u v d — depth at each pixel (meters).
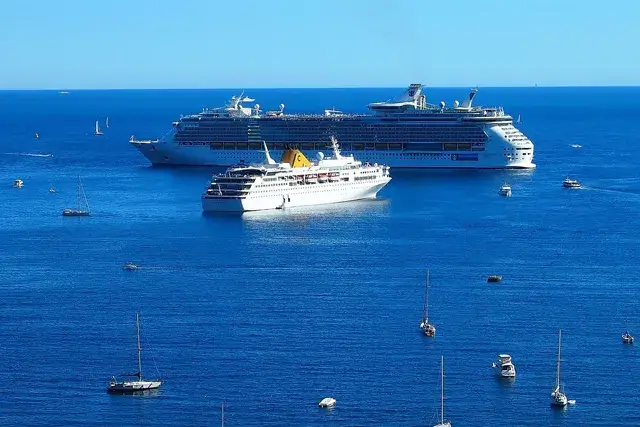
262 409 189.12
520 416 186.50
